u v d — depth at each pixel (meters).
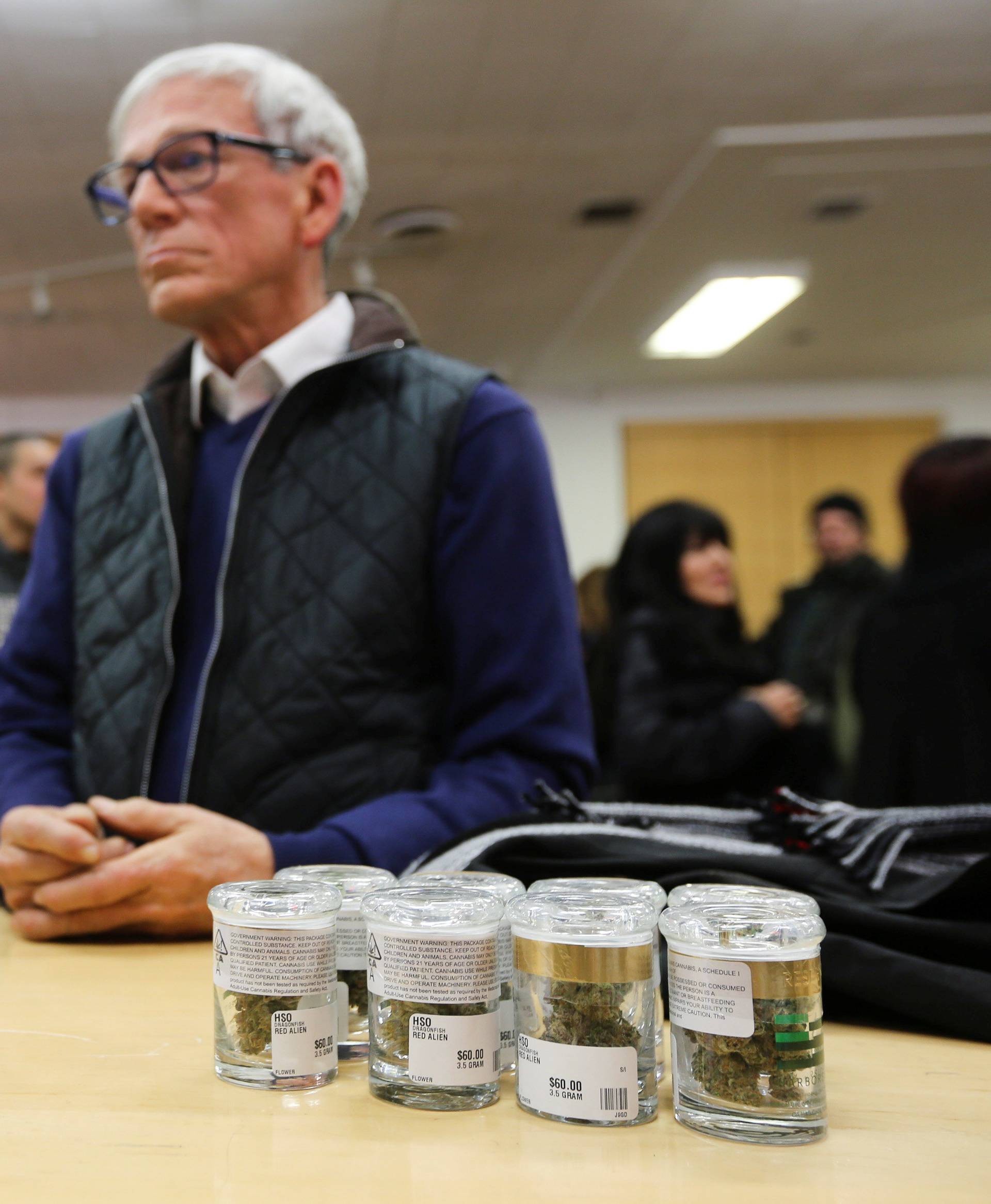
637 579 2.24
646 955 0.53
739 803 0.93
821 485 8.95
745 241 5.44
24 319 6.43
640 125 4.29
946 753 1.87
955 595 1.90
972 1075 0.59
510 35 3.66
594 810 0.96
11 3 3.44
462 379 1.27
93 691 1.26
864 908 0.71
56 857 0.91
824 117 4.23
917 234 5.39
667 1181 0.45
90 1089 0.56
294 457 1.24
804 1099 0.49
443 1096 0.53
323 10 3.51
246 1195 0.44
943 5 3.54
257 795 1.14
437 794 1.04
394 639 1.18
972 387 9.00
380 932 0.55
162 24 3.56
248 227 1.24
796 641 3.96
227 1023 0.58
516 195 4.95
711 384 8.94
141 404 1.33
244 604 1.19
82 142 4.29
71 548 1.41
